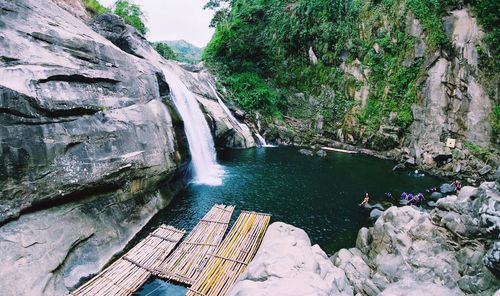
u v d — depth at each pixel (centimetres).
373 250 1495
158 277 1295
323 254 1288
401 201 2247
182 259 1401
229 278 1282
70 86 1441
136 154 1694
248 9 5338
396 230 1445
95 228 1373
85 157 1388
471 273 1175
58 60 1467
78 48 1642
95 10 3484
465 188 1434
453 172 3094
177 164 2098
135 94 1934
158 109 2106
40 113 1227
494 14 3272
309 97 4834
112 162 1516
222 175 2678
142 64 2178
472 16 3422
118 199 1562
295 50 5034
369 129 4072
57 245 1173
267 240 1366
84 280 1209
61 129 1306
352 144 4200
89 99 1520
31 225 1134
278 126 4438
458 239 1278
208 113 3331
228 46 5069
